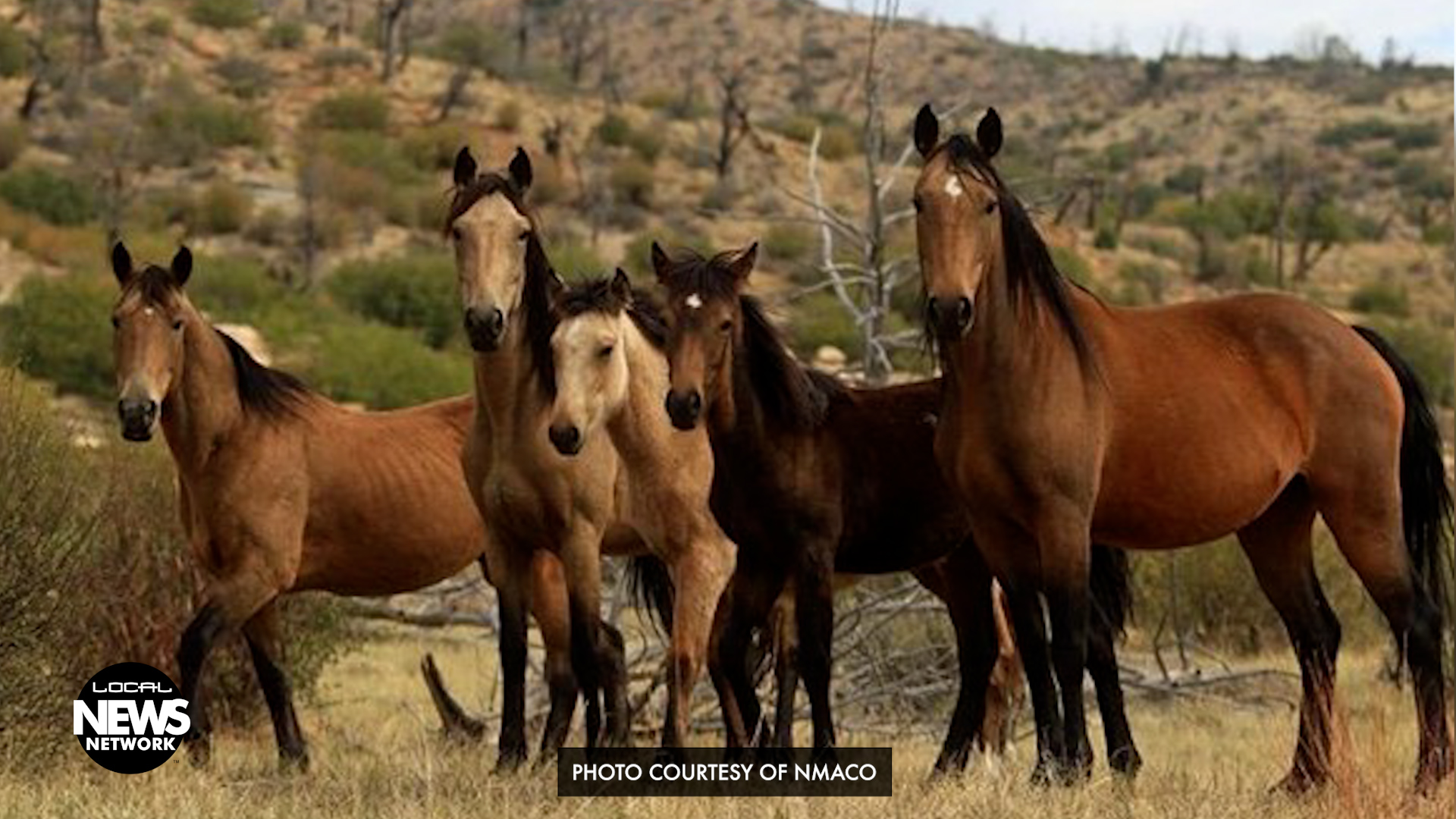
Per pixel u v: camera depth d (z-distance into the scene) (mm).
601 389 12586
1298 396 12234
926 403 13117
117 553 16781
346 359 52781
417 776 12250
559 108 103625
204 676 17062
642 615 21188
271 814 10867
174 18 107625
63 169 80812
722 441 12680
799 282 66812
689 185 91375
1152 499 11844
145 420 12875
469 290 12680
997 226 11234
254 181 83500
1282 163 121125
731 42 168375
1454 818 11117
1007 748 15508
